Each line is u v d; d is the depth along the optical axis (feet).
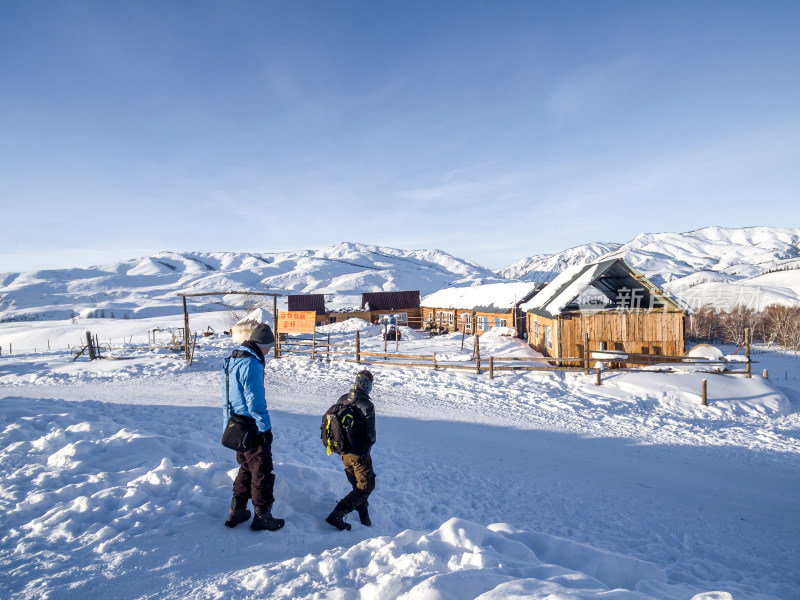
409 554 10.26
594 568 12.28
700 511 23.09
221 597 8.69
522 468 28.14
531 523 20.31
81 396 44.24
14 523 11.53
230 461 19.22
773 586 15.81
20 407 26.63
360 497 13.66
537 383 52.80
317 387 51.70
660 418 42.01
